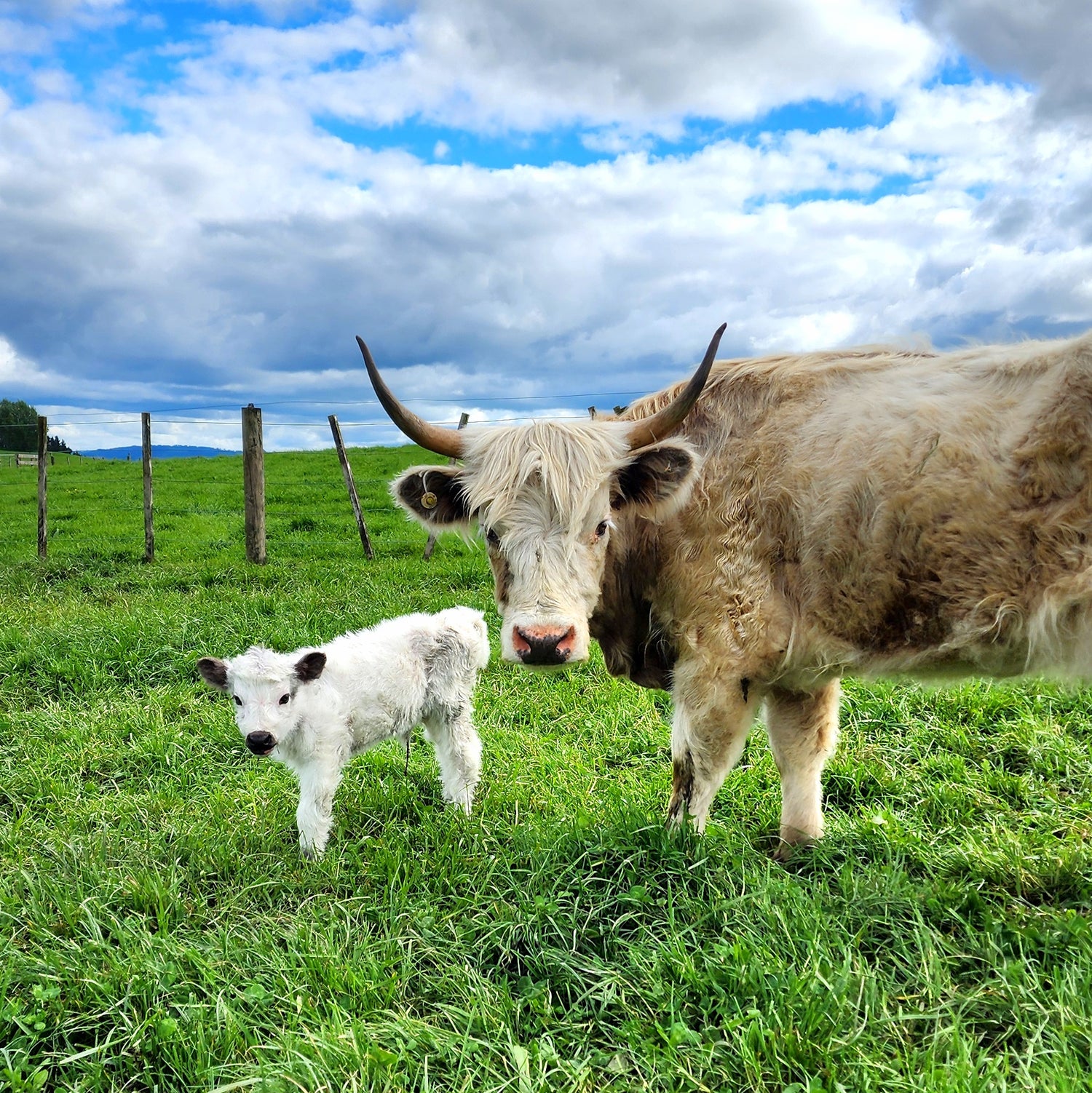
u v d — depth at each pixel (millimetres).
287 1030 1794
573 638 2160
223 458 22562
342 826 2893
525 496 2270
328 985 1910
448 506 2492
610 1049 1769
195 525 11422
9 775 3303
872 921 2033
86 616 5672
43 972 1979
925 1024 1738
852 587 2227
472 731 3266
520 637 2158
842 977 1761
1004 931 2012
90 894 2332
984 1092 1483
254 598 6070
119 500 14625
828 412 2307
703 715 2420
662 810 2795
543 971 2000
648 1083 1606
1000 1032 1736
